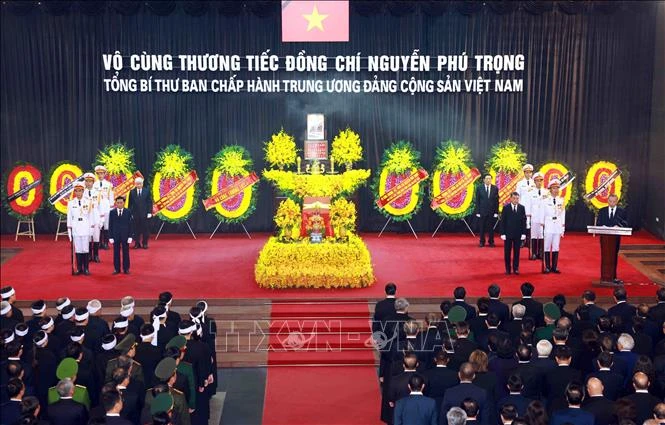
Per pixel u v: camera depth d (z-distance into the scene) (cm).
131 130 2409
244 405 1439
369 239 2370
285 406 1436
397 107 2420
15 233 2431
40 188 2373
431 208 2430
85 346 1320
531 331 1273
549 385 1080
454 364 1168
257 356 1627
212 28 2372
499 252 2209
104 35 2366
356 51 2388
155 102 2406
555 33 2386
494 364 1123
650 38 2383
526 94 2412
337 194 2262
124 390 1040
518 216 1956
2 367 1176
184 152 2383
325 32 2342
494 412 1043
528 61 2395
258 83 2384
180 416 1047
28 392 1152
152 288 1873
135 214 2244
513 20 2383
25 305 1777
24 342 1309
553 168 2403
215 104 2414
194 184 2391
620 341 1177
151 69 2372
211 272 2005
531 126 2425
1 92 2383
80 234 1956
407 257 2152
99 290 1858
